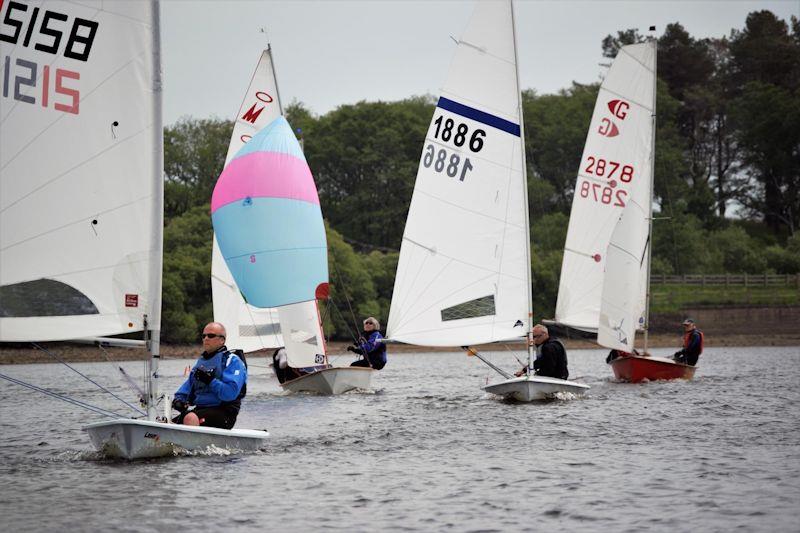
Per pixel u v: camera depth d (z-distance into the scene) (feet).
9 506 132.77
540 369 268.62
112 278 153.79
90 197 153.48
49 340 151.23
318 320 301.22
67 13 152.56
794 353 652.89
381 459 168.04
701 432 199.31
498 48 273.33
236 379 170.81
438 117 277.64
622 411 237.66
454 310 276.00
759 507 129.70
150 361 157.58
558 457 169.17
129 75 155.02
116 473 154.10
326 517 126.62
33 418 245.86
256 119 355.97
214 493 139.85
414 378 406.21
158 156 155.84
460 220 275.80
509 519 125.18
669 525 121.39
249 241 286.46
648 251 357.20
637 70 358.43
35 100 151.64
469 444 184.85
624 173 356.38
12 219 150.82
